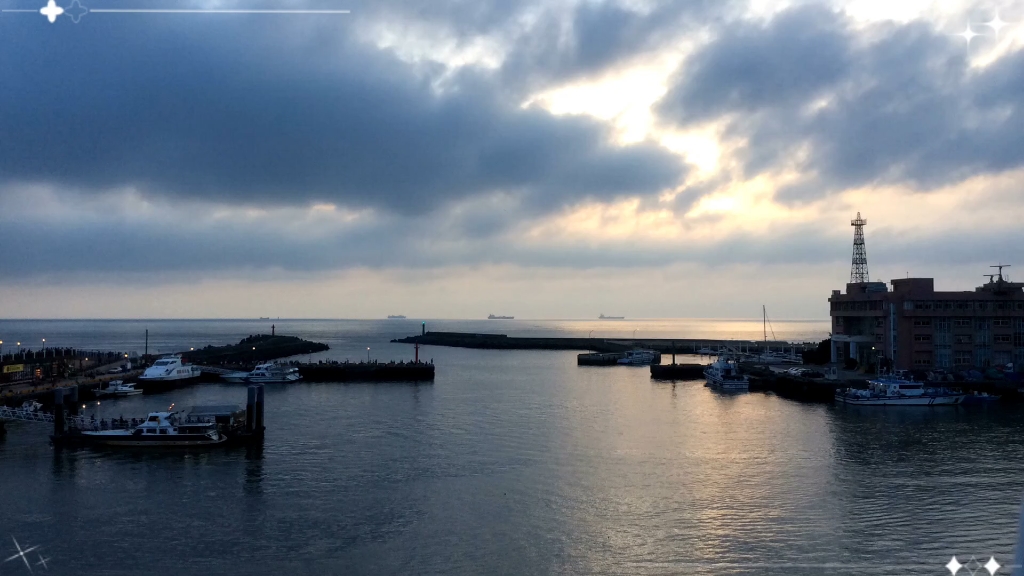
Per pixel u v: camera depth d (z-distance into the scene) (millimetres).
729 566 45094
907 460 70750
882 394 109250
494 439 81438
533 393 128750
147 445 76562
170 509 55562
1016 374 121125
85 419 83438
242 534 50250
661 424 92125
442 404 112750
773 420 95562
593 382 150750
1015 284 128875
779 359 189250
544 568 44719
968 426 90438
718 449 75938
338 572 44094
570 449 75875
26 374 124125
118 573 44000
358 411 104750
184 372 143750
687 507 55938
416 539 49312
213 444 77000
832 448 76500
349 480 63500
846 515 54031
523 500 57750
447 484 62219
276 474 65562
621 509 55500
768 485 61875
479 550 47438
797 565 45250
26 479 64125
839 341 148500
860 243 169625
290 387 141000
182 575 43688
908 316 127438
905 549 47688
